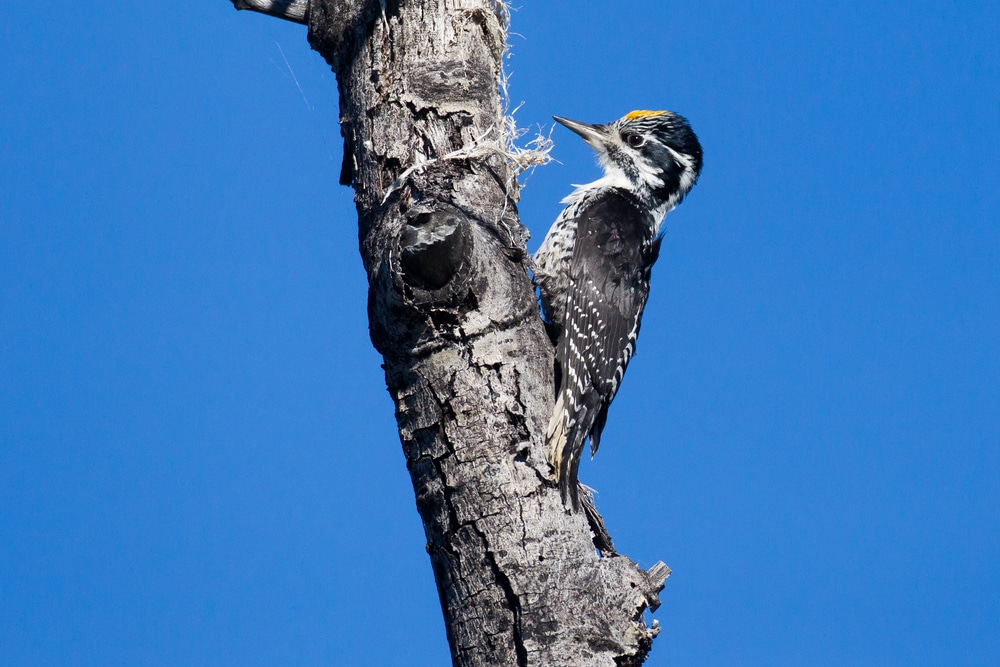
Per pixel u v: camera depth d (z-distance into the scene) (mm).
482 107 8438
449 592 7199
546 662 6805
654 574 7270
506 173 8516
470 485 7176
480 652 6973
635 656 7039
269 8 9016
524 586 6957
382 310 7441
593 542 8055
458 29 8539
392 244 7328
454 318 7387
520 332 7605
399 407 7492
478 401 7285
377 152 8250
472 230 7488
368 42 8539
